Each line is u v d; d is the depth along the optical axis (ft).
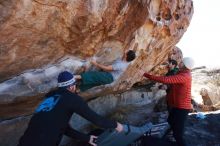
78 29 12.30
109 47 14.93
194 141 20.10
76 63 13.85
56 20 11.29
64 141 17.76
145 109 23.66
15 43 10.98
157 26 16.74
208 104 31.09
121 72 16.40
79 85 14.67
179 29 19.54
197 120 23.26
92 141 12.14
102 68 15.31
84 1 11.49
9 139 15.19
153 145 17.98
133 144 17.39
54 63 13.06
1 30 10.08
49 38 11.78
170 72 19.33
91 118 10.68
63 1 10.80
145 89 24.04
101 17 12.67
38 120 10.37
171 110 17.75
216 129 22.02
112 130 15.52
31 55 11.93
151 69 21.49
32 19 10.53
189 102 17.48
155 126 20.79
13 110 14.32
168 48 20.67
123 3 13.52
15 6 9.71
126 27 14.78
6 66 11.59
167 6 17.06
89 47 13.71
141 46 16.99
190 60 17.08
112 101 21.54
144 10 15.03
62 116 10.43
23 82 12.60
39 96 13.83
